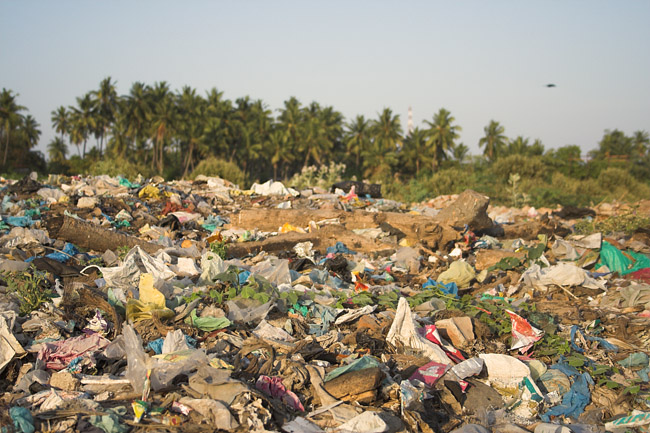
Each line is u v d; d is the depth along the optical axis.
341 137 82.44
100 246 8.70
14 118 61.16
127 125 65.94
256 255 9.57
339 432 3.99
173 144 74.12
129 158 69.62
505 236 12.02
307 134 75.06
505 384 5.23
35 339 5.05
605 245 9.57
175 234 10.90
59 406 4.05
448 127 72.50
